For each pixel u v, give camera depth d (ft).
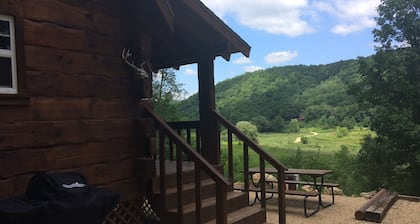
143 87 13.87
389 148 44.96
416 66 45.60
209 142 19.51
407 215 22.97
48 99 11.25
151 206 14.21
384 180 44.91
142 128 13.76
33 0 10.98
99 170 12.58
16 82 10.44
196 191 13.21
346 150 50.08
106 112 12.96
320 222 21.35
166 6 13.42
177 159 13.64
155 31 14.57
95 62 12.67
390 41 47.55
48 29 11.34
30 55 10.84
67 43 11.84
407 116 43.68
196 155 13.15
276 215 23.04
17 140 10.42
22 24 10.57
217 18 17.22
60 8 11.68
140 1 13.44
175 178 15.88
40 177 9.24
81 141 12.09
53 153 11.29
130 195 13.61
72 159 11.79
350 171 45.80
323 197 29.07
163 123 13.96
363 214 21.71
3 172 10.07
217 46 18.83
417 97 44.93
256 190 24.64
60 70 11.61
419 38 46.42
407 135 41.55
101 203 9.30
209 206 14.92
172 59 22.24
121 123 13.43
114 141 13.15
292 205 26.00
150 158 13.74
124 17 13.74
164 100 43.27
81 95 12.18
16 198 9.19
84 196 9.02
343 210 24.41
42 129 11.04
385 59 45.93
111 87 13.19
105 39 13.05
